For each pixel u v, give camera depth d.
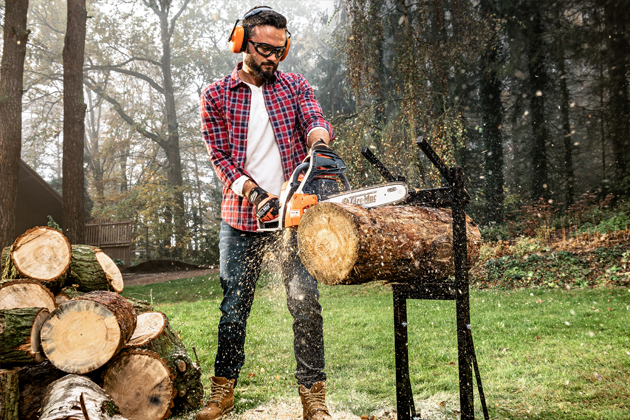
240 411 2.22
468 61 12.43
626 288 6.39
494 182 14.71
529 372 2.67
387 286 8.21
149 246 27.03
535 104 14.71
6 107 9.17
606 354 2.94
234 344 2.18
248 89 2.25
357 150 10.22
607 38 12.64
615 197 12.27
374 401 2.32
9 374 1.75
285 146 2.28
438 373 2.78
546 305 5.41
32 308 1.95
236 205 2.21
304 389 2.00
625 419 1.90
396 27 12.41
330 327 4.75
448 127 10.19
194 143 29.44
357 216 1.50
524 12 13.62
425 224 1.71
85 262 3.18
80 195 11.80
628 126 12.33
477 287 7.91
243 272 2.22
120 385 2.07
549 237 11.27
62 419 1.39
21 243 2.76
